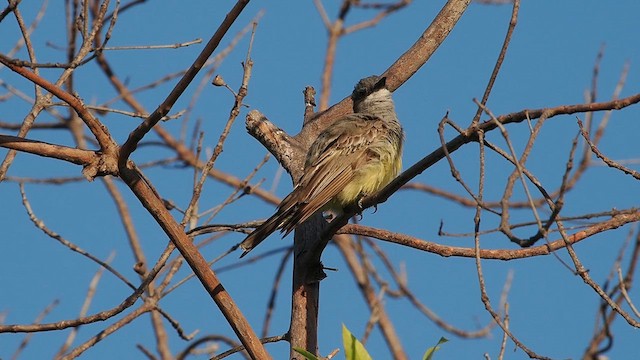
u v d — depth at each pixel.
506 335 8.45
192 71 8.98
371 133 12.79
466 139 8.84
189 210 10.17
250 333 9.70
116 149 9.59
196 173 11.74
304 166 12.63
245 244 10.45
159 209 9.76
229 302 9.72
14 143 9.31
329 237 10.49
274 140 12.98
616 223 10.45
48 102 10.42
